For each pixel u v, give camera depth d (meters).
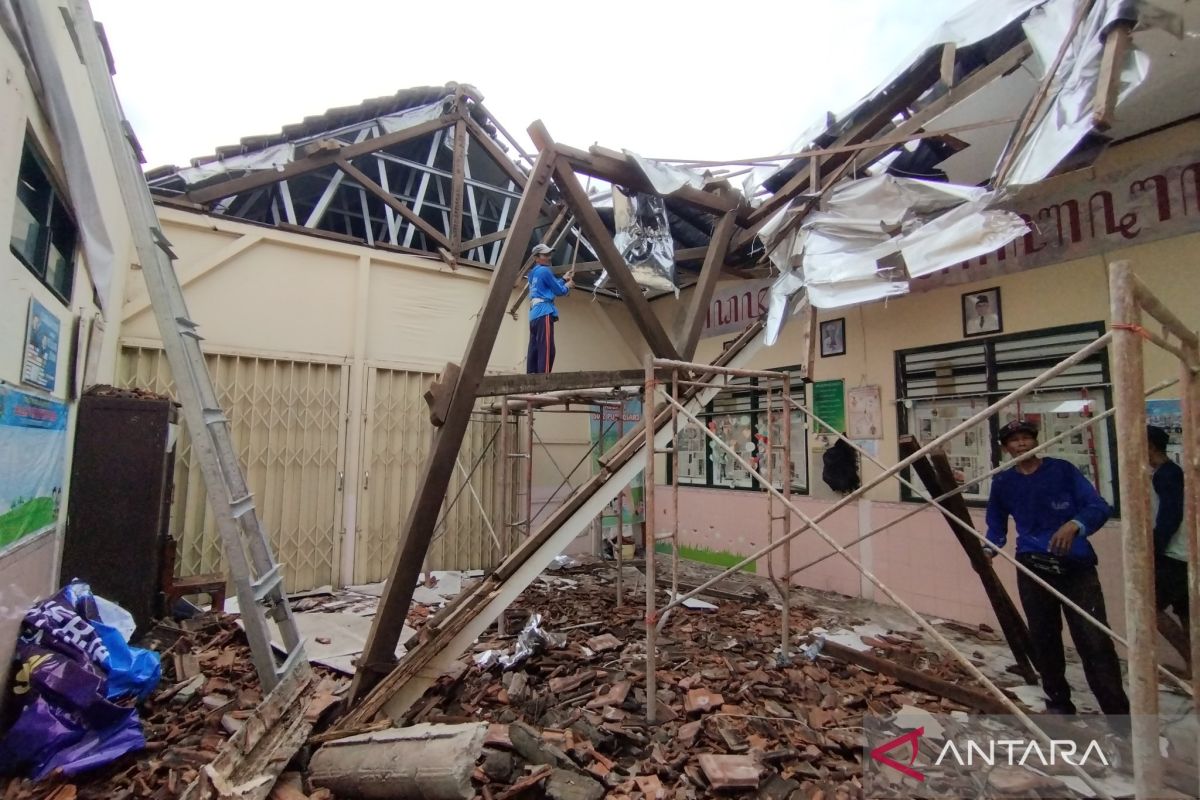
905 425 5.95
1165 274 4.28
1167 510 3.71
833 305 4.22
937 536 5.51
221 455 3.57
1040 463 3.59
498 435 7.85
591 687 3.78
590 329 8.99
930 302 5.78
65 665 2.64
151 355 5.78
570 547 8.63
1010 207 3.97
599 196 6.35
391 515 7.06
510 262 3.49
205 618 4.71
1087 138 2.66
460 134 7.65
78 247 3.64
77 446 3.96
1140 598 1.62
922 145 4.54
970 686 3.89
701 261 6.96
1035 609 3.47
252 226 6.36
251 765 2.46
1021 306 5.11
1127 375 1.66
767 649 4.57
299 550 6.44
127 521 4.05
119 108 4.23
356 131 7.21
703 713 3.40
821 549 6.52
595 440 8.90
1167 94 3.85
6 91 2.41
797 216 4.40
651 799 2.61
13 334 2.60
